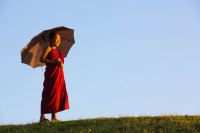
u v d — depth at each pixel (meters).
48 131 9.03
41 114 10.05
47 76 9.93
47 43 10.53
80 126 9.52
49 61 9.96
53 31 10.26
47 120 9.97
